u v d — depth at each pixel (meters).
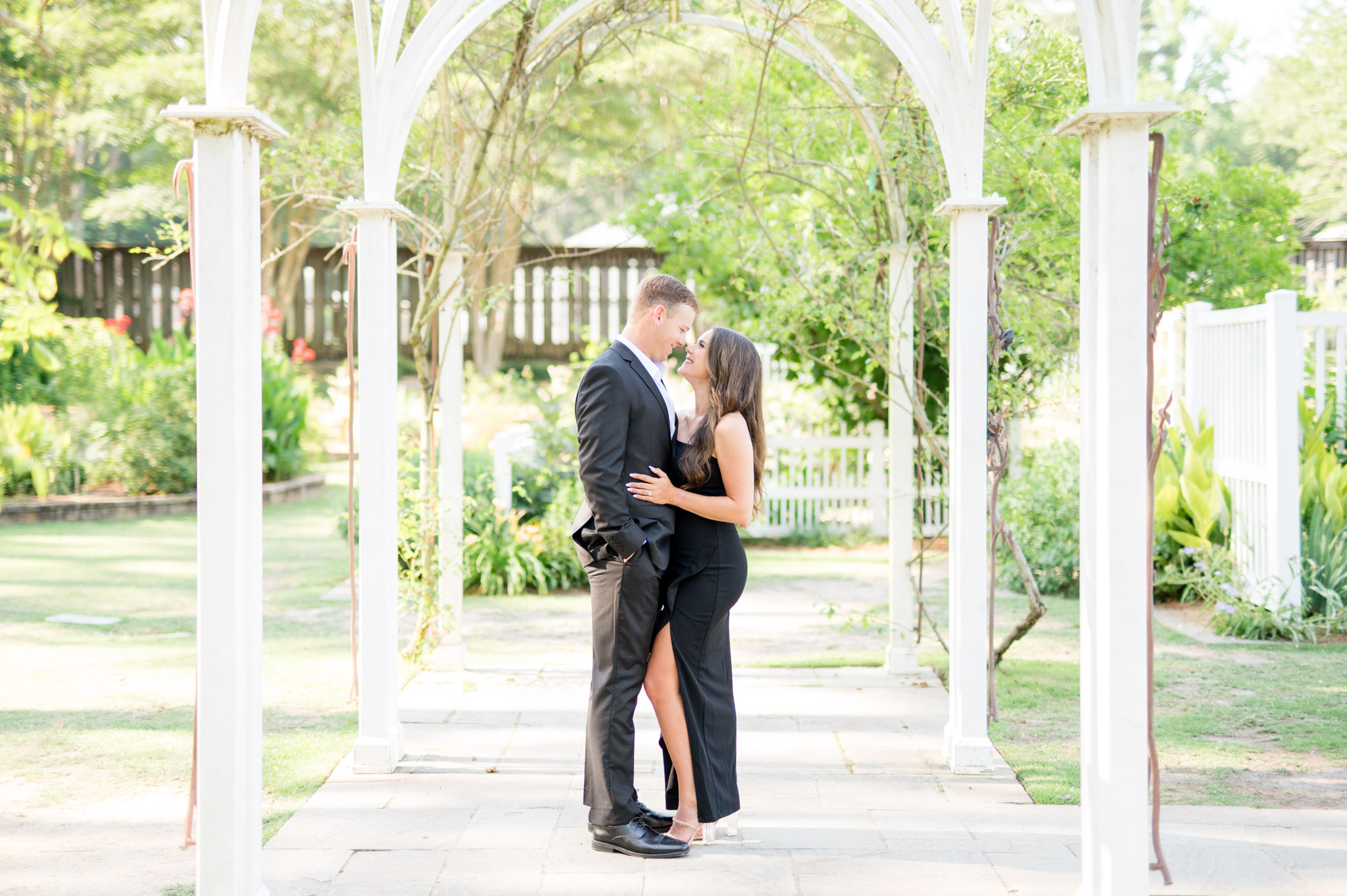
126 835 3.43
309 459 14.71
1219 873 3.16
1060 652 6.08
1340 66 19.17
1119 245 2.70
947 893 3.05
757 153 6.22
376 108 4.02
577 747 4.45
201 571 2.78
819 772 4.13
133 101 13.20
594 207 20.39
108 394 11.77
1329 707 4.90
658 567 3.31
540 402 9.09
